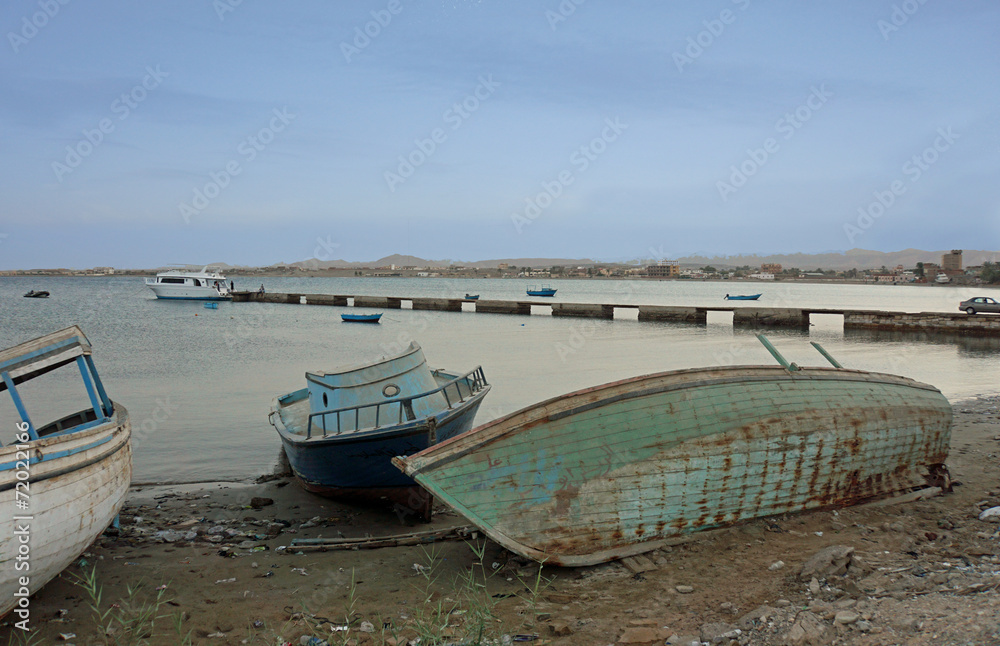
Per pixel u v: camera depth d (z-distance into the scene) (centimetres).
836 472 823
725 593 620
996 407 1720
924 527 773
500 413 1803
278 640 592
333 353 3369
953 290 15438
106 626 628
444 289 14662
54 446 634
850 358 3061
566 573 713
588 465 724
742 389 792
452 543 855
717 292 14675
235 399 2062
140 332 4506
